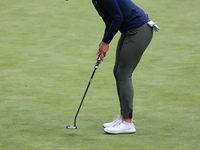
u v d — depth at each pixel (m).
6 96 20.83
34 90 22.05
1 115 17.61
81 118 17.28
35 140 14.45
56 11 49.56
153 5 52.41
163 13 48.09
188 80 23.89
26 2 54.47
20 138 14.66
